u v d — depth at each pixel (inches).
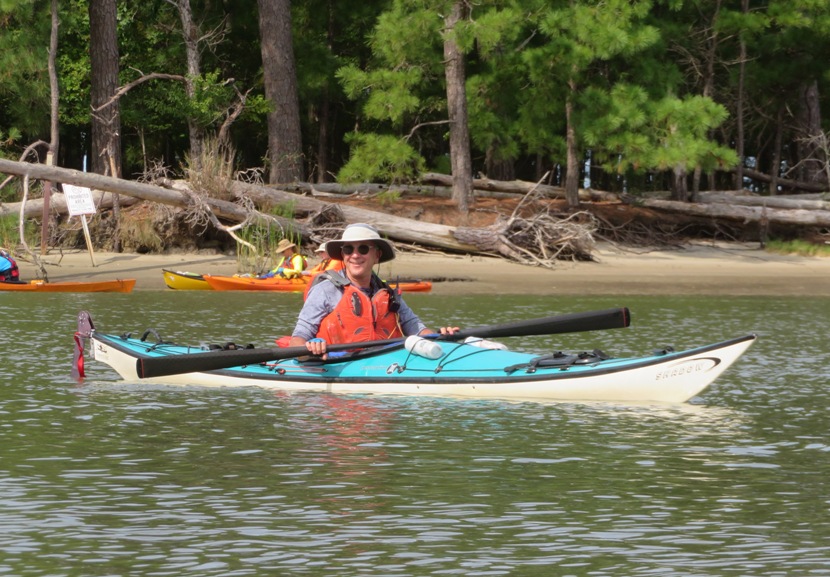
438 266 2554.1
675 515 561.9
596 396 884.6
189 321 1497.3
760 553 500.1
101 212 2861.7
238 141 4365.2
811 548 507.5
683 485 621.3
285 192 2854.3
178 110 3289.9
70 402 877.8
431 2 2842.0
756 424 799.1
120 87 3378.4
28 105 3326.8
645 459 685.3
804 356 1182.9
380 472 649.0
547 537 522.6
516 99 3127.5
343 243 933.2
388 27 2849.4
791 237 3223.4
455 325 1445.6
